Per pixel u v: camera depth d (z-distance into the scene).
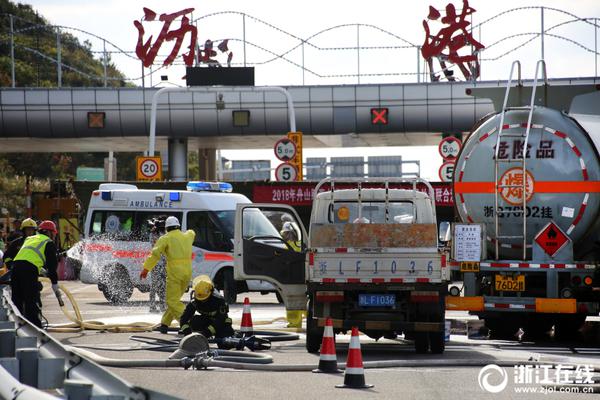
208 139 142.38
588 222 47.31
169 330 52.50
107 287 76.94
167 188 105.06
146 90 135.00
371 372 36.62
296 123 134.50
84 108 135.25
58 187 124.56
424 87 132.50
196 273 75.38
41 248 50.12
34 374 23.89
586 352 44.44
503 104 48.69
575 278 47.03
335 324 43.12
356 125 133.88
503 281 47.56
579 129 47.47
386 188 47.88
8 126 136.38
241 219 49.22
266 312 67.12
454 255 48.03
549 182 47.56
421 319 43.56
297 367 37.06
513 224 48.09
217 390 31.72
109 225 77.88
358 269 43.34
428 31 136.12
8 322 30.59
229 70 135.75
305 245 49.81
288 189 109.50
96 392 20.00
